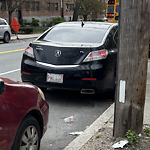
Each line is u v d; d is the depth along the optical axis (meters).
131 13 3.73
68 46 5.85
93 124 4.86
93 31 6.52
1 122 2.86
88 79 5.75
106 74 5.87
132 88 3.94
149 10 3.75
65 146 4.34
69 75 5.78
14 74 9.31
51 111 5.85
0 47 18.36
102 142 4.14
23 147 3.29
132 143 3.97
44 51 6.04
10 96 3.10
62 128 5.00
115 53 6.29
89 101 6.57
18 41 23.94
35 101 3.51
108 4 28.19
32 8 51.09
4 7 43.09
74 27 6.76
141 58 3.85
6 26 21.78
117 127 4.15
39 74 6.02
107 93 6.67
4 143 2.91
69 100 6.61
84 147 4.03
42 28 40.81
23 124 3.26
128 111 4.03
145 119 5.03
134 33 3.77
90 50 5.80
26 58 6.25
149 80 8.48
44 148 4.25
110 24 7.09
